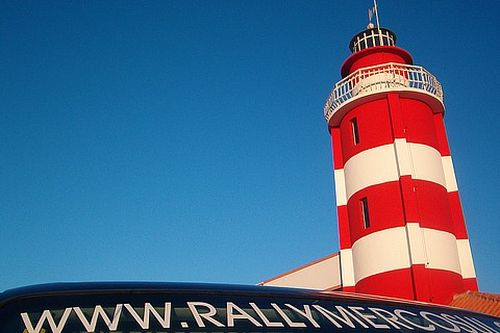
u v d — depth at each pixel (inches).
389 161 1085.8
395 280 991.0
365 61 1245.1
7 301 138.3
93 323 135.9
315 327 148.3
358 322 155.6
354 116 1171.9
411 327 160.6
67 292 143.2
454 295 989.8
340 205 1152.2
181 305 144.6
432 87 1163.3
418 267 970.7
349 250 1106.1
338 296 169.6
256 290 159.0
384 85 1141.1
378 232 1040.8
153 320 139.3
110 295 143.7
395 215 1035.9
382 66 1161.4
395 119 1104.8
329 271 1167.0
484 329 174.9
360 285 1049.5
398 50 1232.8
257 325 144.6
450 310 185.0
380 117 1131.3
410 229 1004.6
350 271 1087.0
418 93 1136.8
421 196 1050.1
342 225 1131.3
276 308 152.0
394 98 1127.0
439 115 1194.6
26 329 132.4
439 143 1170.0
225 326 142.1
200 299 148.3
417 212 1024.9
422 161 1088.8
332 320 152.9
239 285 161.5
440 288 979.9
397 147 1080.8
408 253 1001.5
